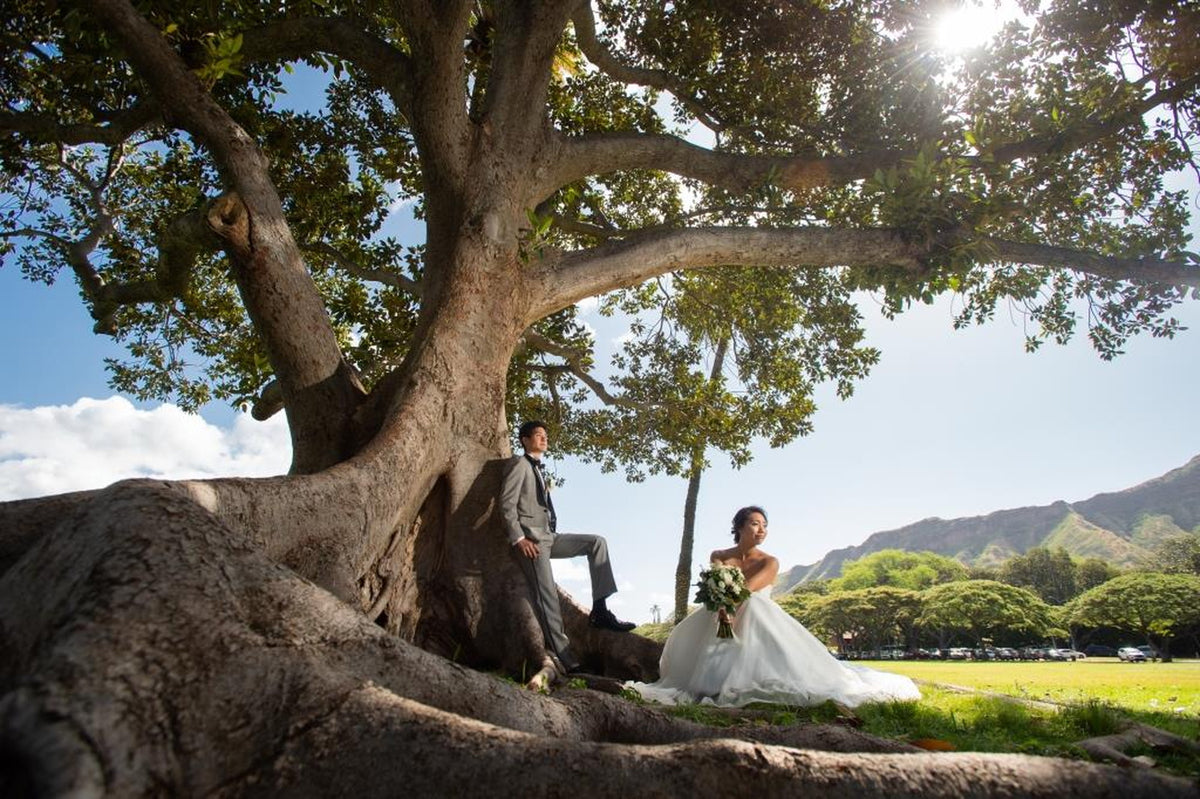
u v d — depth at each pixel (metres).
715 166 10.15
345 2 10.96
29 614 2.14
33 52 10.00
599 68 11.17
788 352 16.22
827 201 11.98
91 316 11.27
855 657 102.56
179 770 1.85
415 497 6.50
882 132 11.11
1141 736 3.99
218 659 2.12
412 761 1.92
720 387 15.43
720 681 6.17
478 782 1.86
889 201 9.38
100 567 2.19
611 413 17.22
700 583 6.34
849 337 15.26
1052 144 9.73
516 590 6.67
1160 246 9.95
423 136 8.37
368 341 12.41
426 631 6.64
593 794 1.81
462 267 7.84
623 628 7.29
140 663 1.95
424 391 6.98
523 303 8.22
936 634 100.50
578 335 14.21
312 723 2.04
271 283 7.05
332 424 7.32
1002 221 9.47
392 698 2.16
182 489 3.85
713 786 1.83
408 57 8.97
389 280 12.24
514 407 14.93
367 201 12.62
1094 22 9.65
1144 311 11.13
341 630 2.61
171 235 7.94
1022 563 137.75
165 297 9.21
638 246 9.08
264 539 4.34
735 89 11.66
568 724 2.90
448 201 8.52
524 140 8.81
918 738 4.34
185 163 12.15
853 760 1.92
